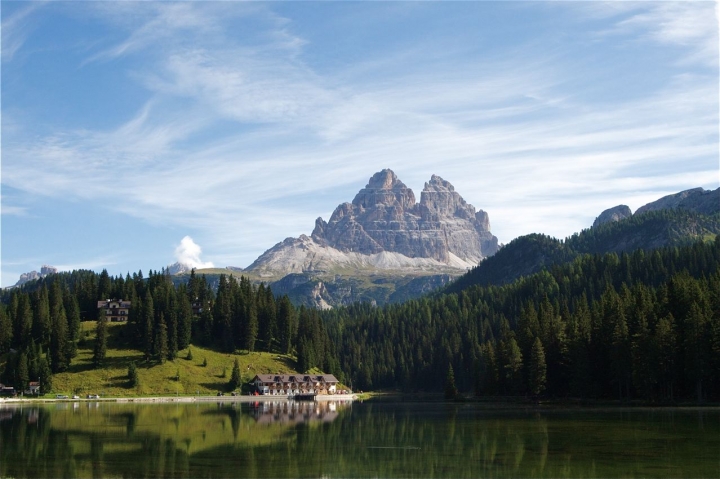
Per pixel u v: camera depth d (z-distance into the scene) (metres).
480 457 100.38
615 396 197.00
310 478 86.38
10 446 114.69
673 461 94.00
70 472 91.00
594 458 97.19
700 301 187.62
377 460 99.19
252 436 129.00
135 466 95.25
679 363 180.25
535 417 157.62
